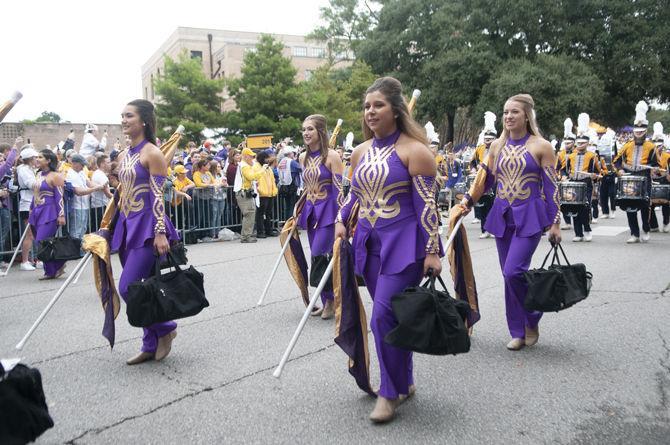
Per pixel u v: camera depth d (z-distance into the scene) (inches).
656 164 420.2
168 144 176.6
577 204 403.5
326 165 227.9
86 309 247.0
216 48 2645.2
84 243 170.6
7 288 294.0
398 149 135.3
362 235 140.5
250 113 1256.8
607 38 1317.7
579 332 203.5
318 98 1274.6
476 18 1316.4
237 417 138.4
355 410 141.8
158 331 175.5
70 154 403.2
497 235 192.7
